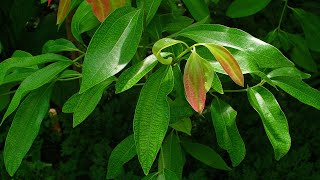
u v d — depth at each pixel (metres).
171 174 0.69
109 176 0.80
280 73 0.69
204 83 0.52
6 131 1.37
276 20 1.38
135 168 1.35
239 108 1.40
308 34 0.96
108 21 0.56
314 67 0.99
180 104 0.71
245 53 0.58
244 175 1.34
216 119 0.71
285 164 1.35
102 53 0.54
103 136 1.41
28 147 0.68
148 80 0.57
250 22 1.42
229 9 0.86
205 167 1.39
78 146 1.40
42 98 0.70
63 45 0.77
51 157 1.49
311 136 1.41
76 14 0.73
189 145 0.95
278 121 0.65
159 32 0.75
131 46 0.55
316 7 1.25
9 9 1.50
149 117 0.55
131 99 1.41
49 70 0.65
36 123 0.69
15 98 0.63
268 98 0.66
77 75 0.72
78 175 1.39
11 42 1.51
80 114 0.64
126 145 0.79
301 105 1.43
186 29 0.60
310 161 1.43
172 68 0.62
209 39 0.58
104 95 1.49
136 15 0.56
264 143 1.38
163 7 0.85
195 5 0.80
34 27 1.70
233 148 0.70
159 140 0.54
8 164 0.68
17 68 0.73
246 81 1.39
